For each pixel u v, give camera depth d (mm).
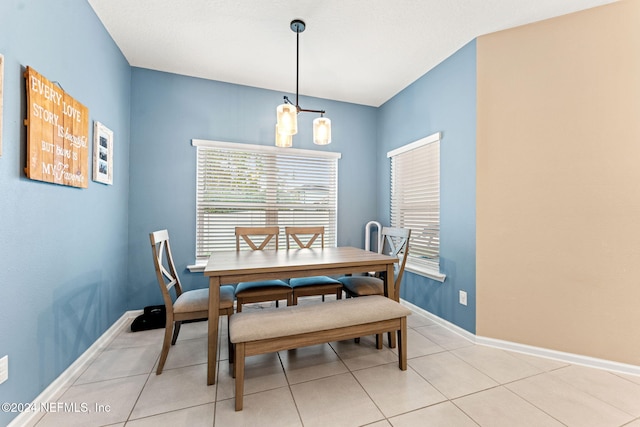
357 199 3697
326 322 1619
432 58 2613
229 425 1345
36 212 1417
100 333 2133
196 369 1839
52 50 1537
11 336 1262
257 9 1989
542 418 1405
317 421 1375
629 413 1443
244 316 1625
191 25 2162
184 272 2928
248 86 3172
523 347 2092
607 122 1860
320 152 3453
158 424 1348
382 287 2311
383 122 3670
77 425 1334
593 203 1898
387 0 1894
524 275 2100
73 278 1754
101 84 2121
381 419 1392
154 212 2812
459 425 1355
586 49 1919
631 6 1804
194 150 2967
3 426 1213
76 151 1745
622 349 1834
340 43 2395
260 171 3254
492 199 2209
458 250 2453
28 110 1333
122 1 1907
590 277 1909
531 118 2078
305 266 1869
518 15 2012
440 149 2676
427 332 2473
